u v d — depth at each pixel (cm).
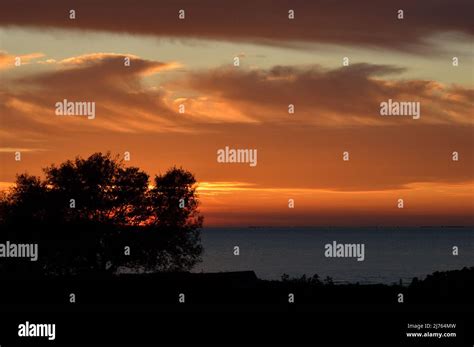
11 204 4134
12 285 3625
